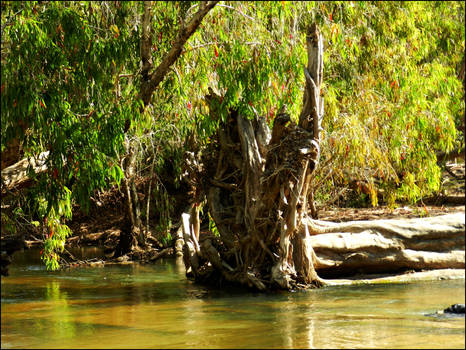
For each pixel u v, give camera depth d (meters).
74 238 26.58
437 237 14.44
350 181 18.36
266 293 12.82
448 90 17.64
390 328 9.13
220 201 14.41
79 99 11.82
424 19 18.84
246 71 12.33
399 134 16.58
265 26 13.74
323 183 19.16
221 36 12.59
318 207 21.86
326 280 13.84
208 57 12.84
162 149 20.89
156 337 8.85
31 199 13.41
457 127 21.94
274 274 13.00
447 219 14.74
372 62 16.88
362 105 16.42
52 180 11.45
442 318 9.86
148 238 22.86
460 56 22.33
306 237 13.52
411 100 16.48
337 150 15.47
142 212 23.11
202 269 14.86
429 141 17.36
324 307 11.06
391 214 22.38
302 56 13.45
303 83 14.44
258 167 13.48
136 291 13.76
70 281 15.73
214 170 14.73
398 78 16.56
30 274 17.39
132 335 9.02
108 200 28.00
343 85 17.31
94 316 10.66
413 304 11.16
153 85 12.37
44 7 11.92
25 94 10.36
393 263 14.20
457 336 8.51
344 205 24.97
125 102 12.12
